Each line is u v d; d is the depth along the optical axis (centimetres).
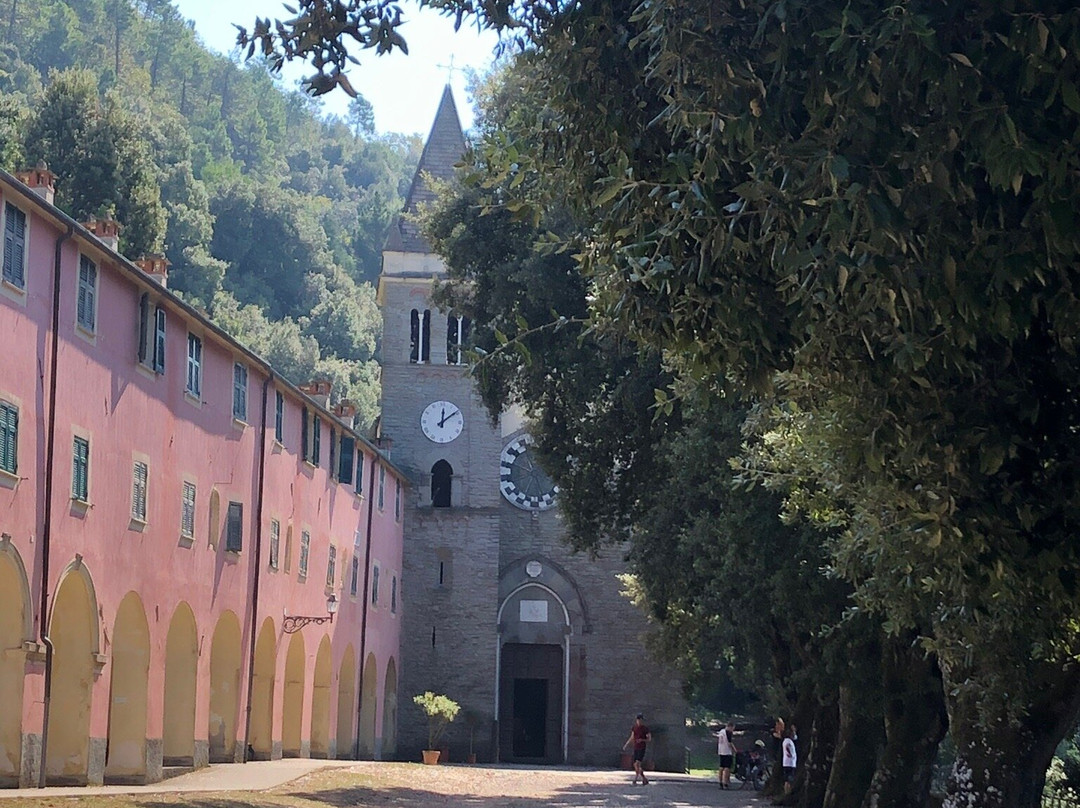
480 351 1459
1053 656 1769
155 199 7388
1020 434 1216
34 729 2902
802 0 1005
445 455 7019
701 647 4394
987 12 967
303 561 5034
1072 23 938
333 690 5469
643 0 1176
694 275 1170
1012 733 1922
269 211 13400
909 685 2847
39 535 2933
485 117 4019
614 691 7012
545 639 7050
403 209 7294
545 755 7025
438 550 6925
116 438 3350
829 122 1061
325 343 13088
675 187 1141
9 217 2802
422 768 4969
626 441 3959
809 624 3048
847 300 1092
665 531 3825
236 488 4266
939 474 1252
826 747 3834
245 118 17788
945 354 1120
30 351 2897
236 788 3425
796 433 2225
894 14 962
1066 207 983
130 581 3434
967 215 1062
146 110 12006
